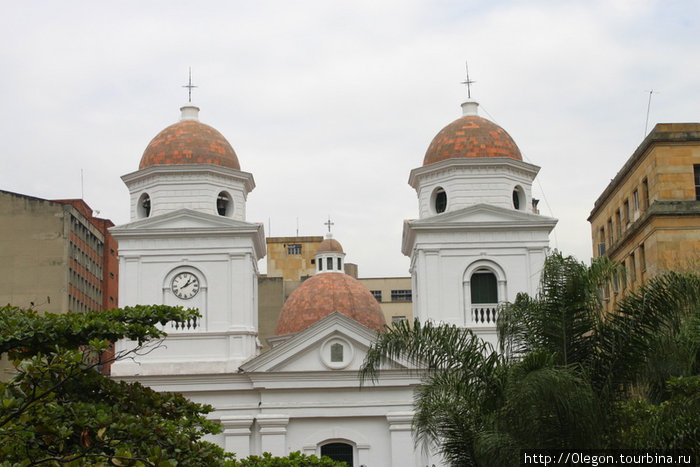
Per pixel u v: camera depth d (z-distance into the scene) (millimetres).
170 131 61781
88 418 24141
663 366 28094
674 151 52250
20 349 25344
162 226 58938
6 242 84812
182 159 60219
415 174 60844
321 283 66625
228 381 57125
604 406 27188
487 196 59469
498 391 29109
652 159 52906
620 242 58562
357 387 56656
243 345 58312
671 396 28375
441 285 58281
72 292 86938
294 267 119875
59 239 85000
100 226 101125
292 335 61688
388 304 113688
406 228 60188
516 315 29609
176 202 59844
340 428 56594
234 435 56500
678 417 26938
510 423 26906
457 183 59531
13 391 22984
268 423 56188
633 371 27875
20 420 22188
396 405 56594
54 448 22531
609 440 26891
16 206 85125
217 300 58750
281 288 102188
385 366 56656
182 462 24453
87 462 21203
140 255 58969
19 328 25125
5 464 20609
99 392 27516
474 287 58750
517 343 29500
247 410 57000
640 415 27891
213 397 57219
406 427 56094
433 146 61188
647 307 28109
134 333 26234
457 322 57844
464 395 29500
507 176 59875
